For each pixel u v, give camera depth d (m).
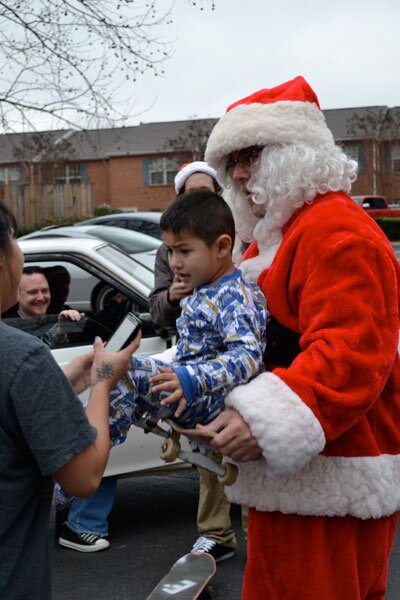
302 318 2.24
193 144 37.31
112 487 4.36
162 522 4.75
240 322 2.25
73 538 4.31
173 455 2.28
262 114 2.46
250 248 2.73
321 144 2.47
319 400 2.12
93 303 4.66
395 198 38.50
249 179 2.59
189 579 3.05
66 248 4.57
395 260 2.35
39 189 19.69
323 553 2.29
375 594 2.49
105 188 38.38
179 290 2.51
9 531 1.75
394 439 2.37
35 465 1.76
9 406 1.71
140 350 4.26
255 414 2.09
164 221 2.40
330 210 2.32
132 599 3.77
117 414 2.22
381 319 2.18
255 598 2.37
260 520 2.36
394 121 38.62
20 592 1.75
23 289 4.44
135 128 40.66
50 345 4.30
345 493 2.25
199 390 2.15
